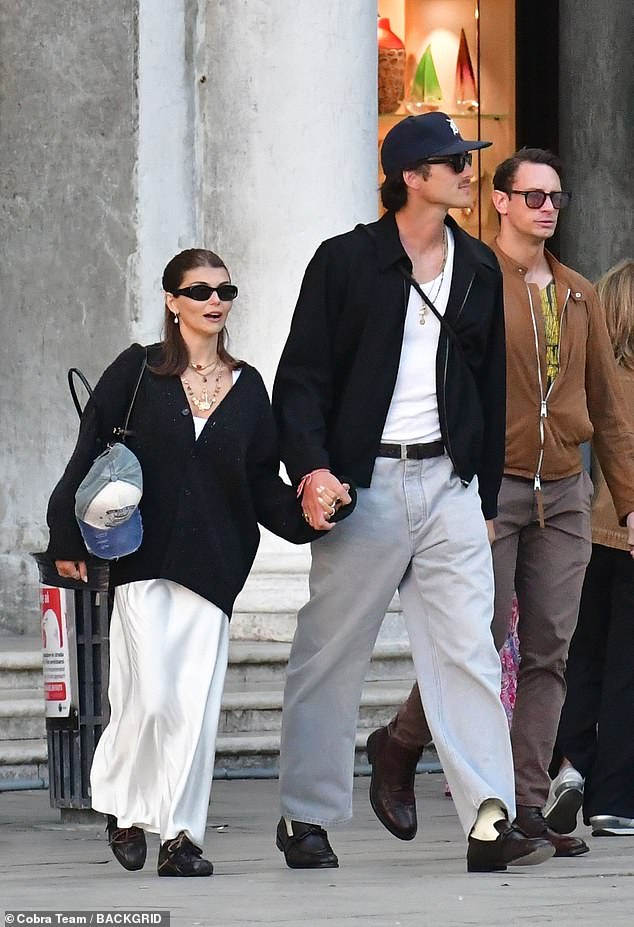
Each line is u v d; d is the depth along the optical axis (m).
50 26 46.22
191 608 21.08
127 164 45.31
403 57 54.69
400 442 21.12
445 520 21.06
